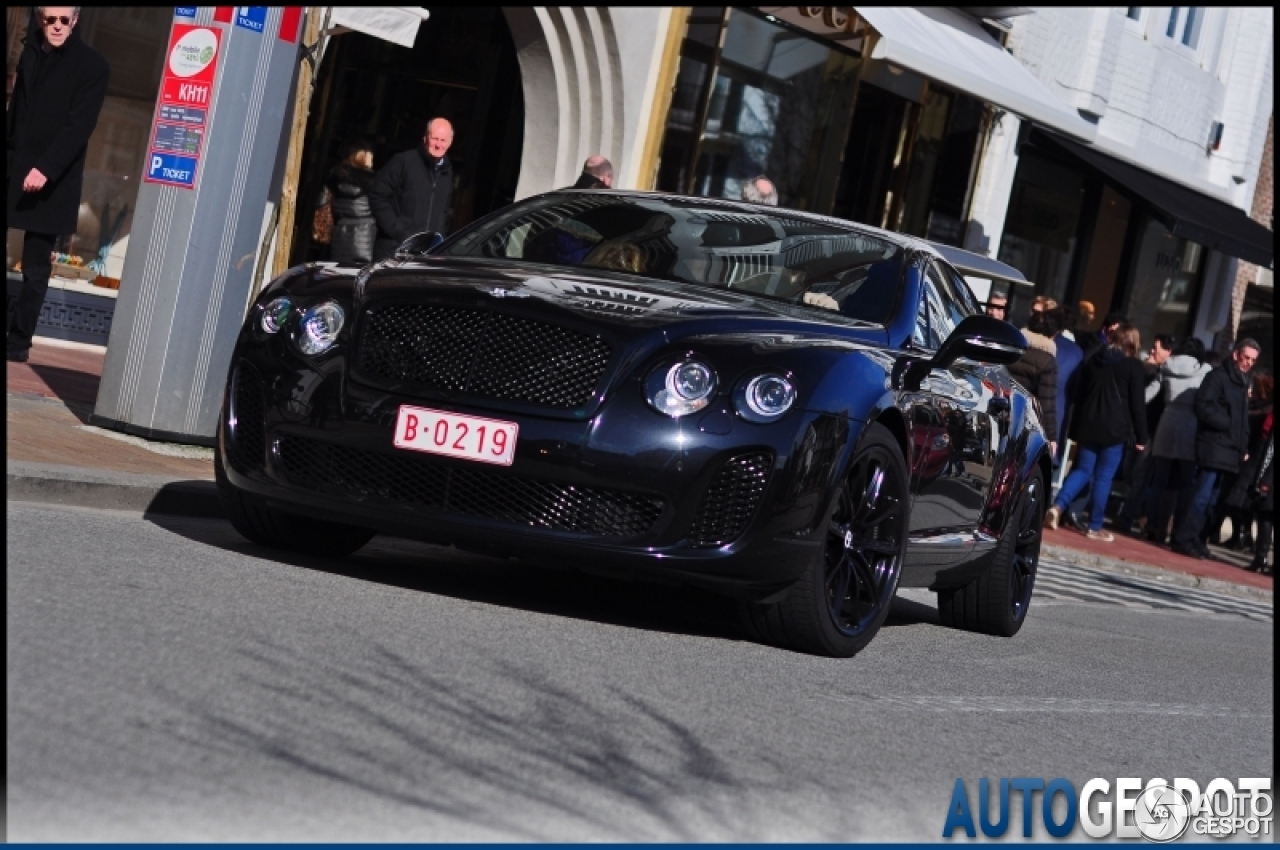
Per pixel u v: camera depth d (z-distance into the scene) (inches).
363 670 203.8
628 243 311.1
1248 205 1064.8
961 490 324.5
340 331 269.6
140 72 592.7
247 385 278.2
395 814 150.4
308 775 157.6
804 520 261.4
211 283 380.2
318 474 269.3
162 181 380.5
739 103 709.9
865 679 267.1
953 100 836.6
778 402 260.1
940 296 327.9
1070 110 767.1
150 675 182.7
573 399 258.1
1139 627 466.6
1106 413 730.2
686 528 257.3
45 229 463.2
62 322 564.1
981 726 245.1
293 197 451.8
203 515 328.2
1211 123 1032.8
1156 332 1017.5
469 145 690.2
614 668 233.9
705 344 262.8
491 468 258.1
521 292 265.3
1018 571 376.2
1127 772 233.9
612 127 655.8
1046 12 872.3
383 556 317.1
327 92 685.3
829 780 193.2
